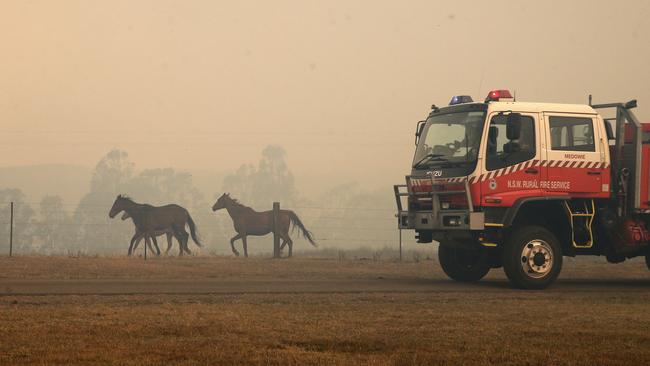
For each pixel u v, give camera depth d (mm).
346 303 13930
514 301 14547
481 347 9758
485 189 17562
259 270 22812
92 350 9336
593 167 18297
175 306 13227
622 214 18453
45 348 9438
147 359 8883
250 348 9570
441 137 18531
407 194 19125
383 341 10117
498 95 18078
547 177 17953
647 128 18438
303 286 17469
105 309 12688
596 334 10734
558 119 18125
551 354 9352
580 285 19031
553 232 18656
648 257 20766
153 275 20750
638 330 11117
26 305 13219
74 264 23938
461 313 12734
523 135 17875
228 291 16031
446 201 18250
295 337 10344
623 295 16000
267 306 13383
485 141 17625
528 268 17578
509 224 17609
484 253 19812
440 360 8992
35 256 28812
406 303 14016
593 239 18609
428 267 25031
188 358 8977
